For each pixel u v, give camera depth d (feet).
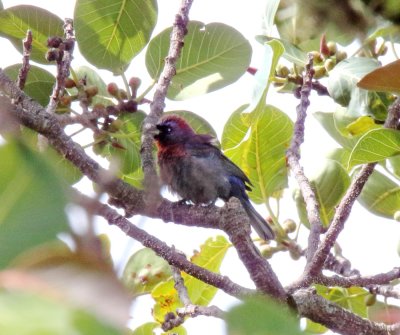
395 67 20.06
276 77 32.42
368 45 30.35
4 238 4.64
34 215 4.70
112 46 29.50
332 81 28.84
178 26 28.25
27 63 24.29
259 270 19.52
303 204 32.27
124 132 28.81
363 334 21.83
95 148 28.81
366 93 28.35
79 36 29.17
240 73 30.32
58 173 4.95
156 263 27.30
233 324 4.63
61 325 4.27
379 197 33.55
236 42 30.07
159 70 29.89
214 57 30.25
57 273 4.65
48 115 20.20
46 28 29.58
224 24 29.81
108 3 28.91
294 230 33.63
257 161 34.06
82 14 28.94
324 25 22.34
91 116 26.68
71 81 27.45
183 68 30.30
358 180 24.09
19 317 4.27
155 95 27.35
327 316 21.83
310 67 28.86
